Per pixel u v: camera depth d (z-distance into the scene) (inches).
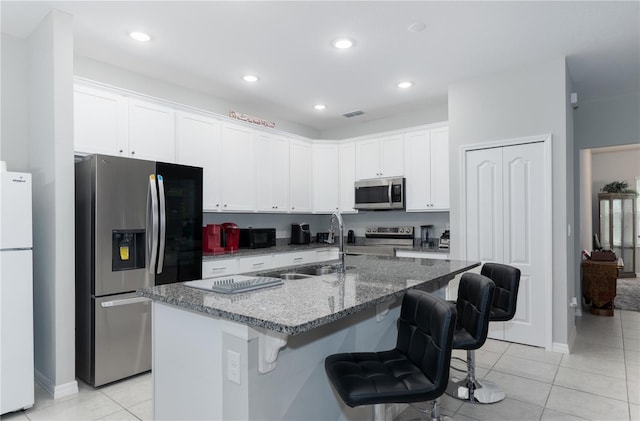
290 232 213.6
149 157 133.6
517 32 113.2
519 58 131.3
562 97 131.1
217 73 143.6
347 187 205.3
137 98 131.0
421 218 197.8
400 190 182.5
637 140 168.9
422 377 56.5
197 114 149.9
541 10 101.0
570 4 98.3
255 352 55.6
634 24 108.3
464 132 150.7
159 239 115.1
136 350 111.7
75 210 111.3
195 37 115.5
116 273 108.1
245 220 189.3
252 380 55.3
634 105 169.5
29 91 112.8
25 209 93.3
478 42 119.5
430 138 177.8
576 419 88.2
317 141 207.3
